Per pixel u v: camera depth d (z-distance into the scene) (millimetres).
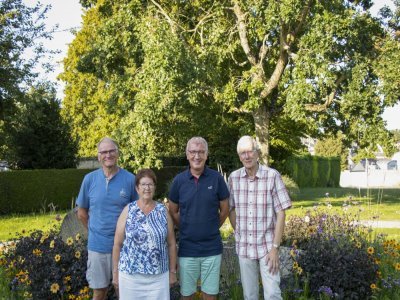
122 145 16797
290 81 16453
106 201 4773
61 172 19891
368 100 15148
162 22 15727
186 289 4648
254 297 4836
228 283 5945
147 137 15625
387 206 17984
